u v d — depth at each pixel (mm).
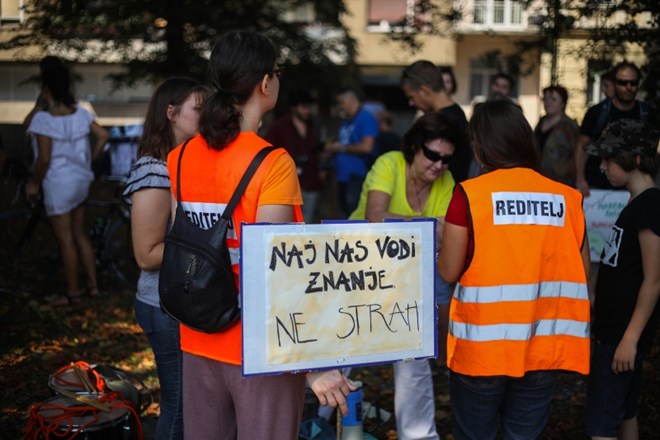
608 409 3506
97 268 7711
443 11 9047
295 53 14055
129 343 6219
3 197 10023
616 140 3449
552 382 3105
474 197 2988
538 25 7082
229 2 12742
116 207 7863
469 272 3016
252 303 2529
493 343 2982
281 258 2555
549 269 3023
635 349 3371
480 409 3096
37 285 7441
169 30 12047
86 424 3568
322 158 9984
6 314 6742
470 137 3162
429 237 2764
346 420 3867
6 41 11766
